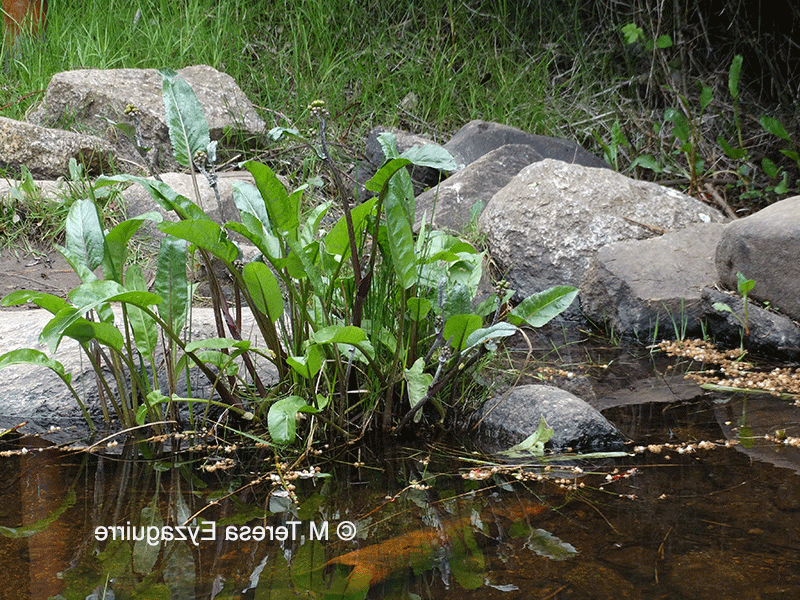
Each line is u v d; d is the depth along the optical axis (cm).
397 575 150
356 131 591
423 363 237
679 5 665
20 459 217
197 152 234
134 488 197
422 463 216
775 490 189
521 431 233
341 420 234
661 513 177
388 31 686
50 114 516
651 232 399
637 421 247
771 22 660
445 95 623
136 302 205
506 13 685
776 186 507
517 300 403
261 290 220
